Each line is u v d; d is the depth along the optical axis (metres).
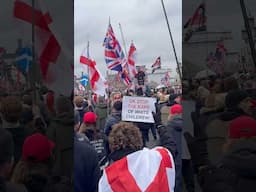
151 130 10.55
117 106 9.23
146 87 23.64
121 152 3.18
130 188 2.42
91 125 5.75
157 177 2.45
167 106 10.04
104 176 2.49
